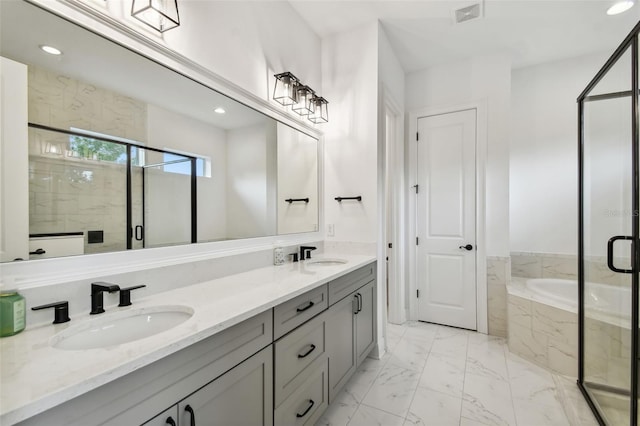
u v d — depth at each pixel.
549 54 2.94
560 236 3.02
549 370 2.21
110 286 1.03
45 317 0.94
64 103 1.03
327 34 2.63
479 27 2.53
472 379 2.10
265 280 1.54
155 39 1.29
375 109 2.45
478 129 2.96
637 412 1.36
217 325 0.92
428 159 3.20
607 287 1.65
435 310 3.17
